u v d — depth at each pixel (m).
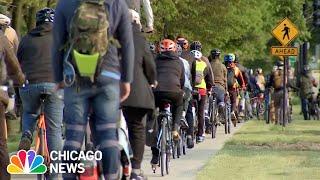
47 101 23.19
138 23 23.00
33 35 23.44
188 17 79.50
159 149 29.75
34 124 23.86
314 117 81.31
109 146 15.64
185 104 36.28
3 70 20.88
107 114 15.56
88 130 17.91
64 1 15.80
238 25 84.69
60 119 23.31
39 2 50.84
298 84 86.50
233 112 59.72
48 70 23.11
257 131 55.38
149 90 22.75
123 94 16.20
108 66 15.41
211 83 43.69
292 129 57.88
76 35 15.13
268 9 114.75
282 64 66.62
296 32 57.50
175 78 30.97
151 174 30.12
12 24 52.16
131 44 15.99
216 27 81.69
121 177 19.75
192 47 43.78
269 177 29.11
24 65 23.22
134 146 22.59
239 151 39.16
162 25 73.50
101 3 15.38
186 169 31.81
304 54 95.00
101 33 15.09
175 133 31.72
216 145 43.22
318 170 31.41
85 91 15.38
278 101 65.25
